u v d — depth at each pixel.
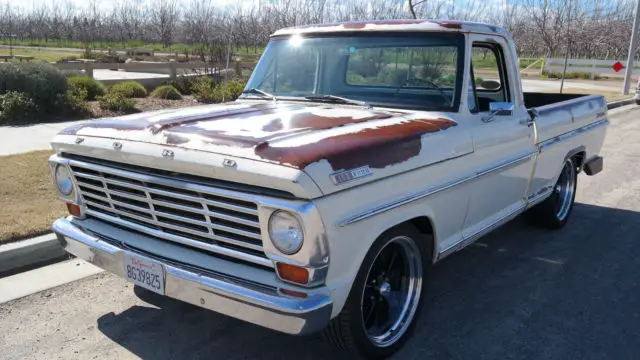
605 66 32.03
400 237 3.29
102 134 3.29
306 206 2.57
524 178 4.73
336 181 2.69
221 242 2.91
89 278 4.46
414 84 3.95
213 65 19.59
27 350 3.44
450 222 3.73
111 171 3.20
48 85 12.23
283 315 2.66
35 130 10.46
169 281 2.97
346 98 4.08
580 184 8.11
